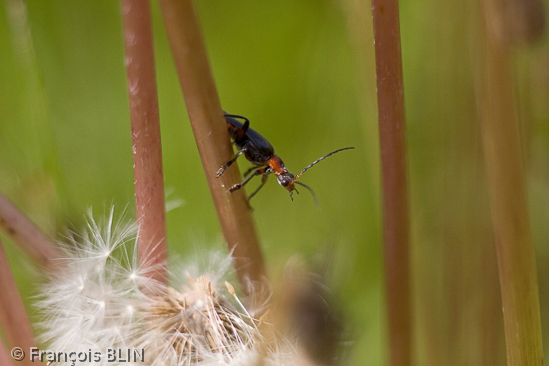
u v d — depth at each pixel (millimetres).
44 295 359
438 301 392
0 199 357
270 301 354
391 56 356
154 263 356
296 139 473
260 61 483
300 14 472
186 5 350
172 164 462
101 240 360
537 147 407
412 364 368
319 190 461
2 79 380
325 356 349
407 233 364
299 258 351
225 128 356
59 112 424
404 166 361
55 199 375
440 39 395
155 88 353
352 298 428
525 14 351
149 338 355
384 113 359
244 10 483
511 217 354
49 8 425
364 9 385
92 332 355
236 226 359
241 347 354
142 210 355
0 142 376
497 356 390
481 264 389
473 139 389
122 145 432
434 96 396
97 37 434
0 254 356
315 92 469
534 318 356
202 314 356
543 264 408
